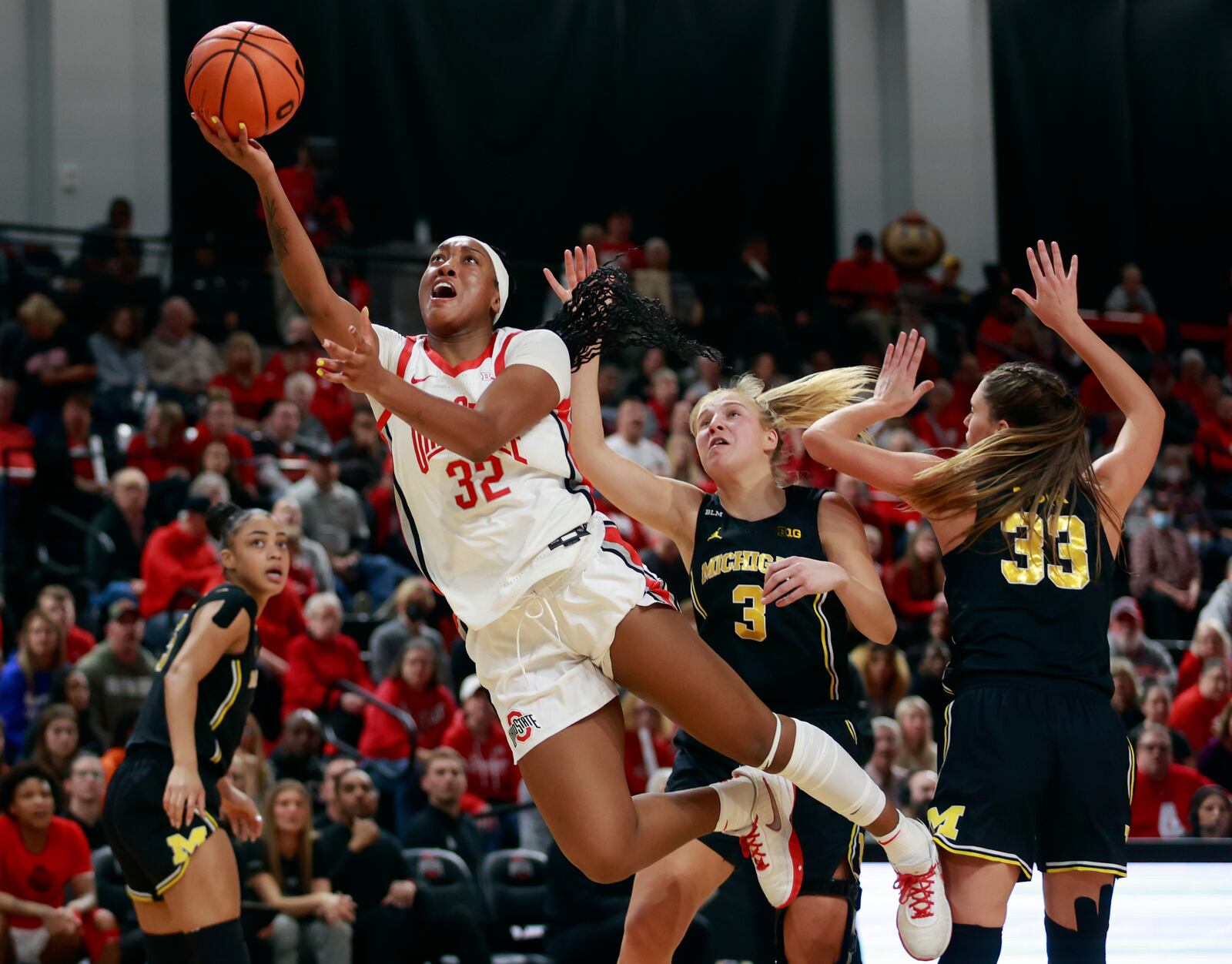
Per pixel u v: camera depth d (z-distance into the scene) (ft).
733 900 36.50
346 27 94.32
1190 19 112.06
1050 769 20.10
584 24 100.48
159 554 51.29
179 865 25.75
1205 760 47.37
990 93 106.52
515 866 41.19
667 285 81.41
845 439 21.91
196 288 79.25
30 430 63.67
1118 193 109.60
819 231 105.70
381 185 95.40
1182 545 67.41
